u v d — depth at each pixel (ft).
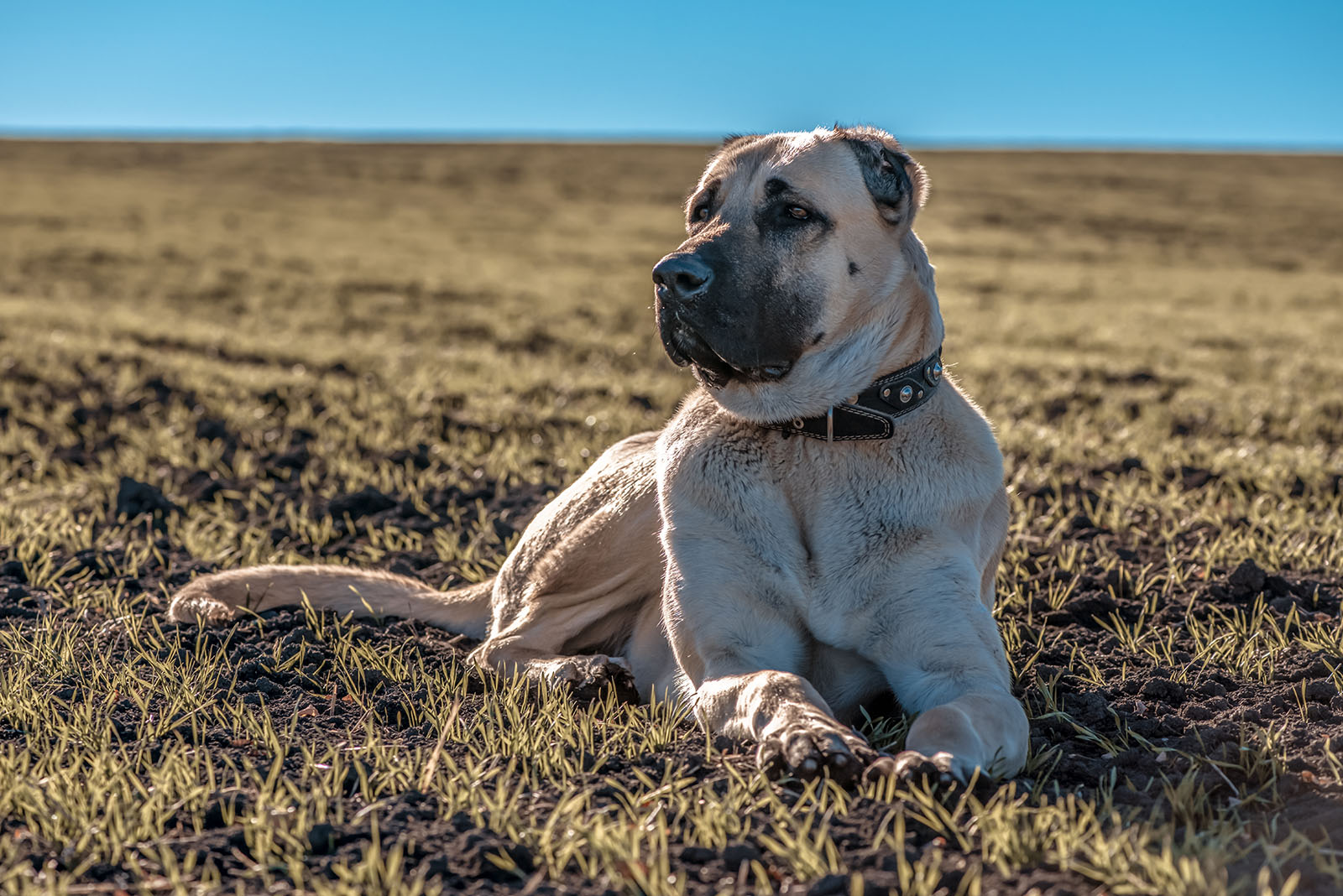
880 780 9.42
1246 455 26.09
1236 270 86.07
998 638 11.75
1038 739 11.34
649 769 10.36
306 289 65.92
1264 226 110.93
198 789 9.42
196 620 15.03
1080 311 63.87
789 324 11.82
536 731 11.17
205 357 40.65
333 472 24.34
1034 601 16.10
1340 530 18.89
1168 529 20.07
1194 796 9.74
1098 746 11.36
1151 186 142.82
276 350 41.83
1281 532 19.21
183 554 19.36
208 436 27.99
